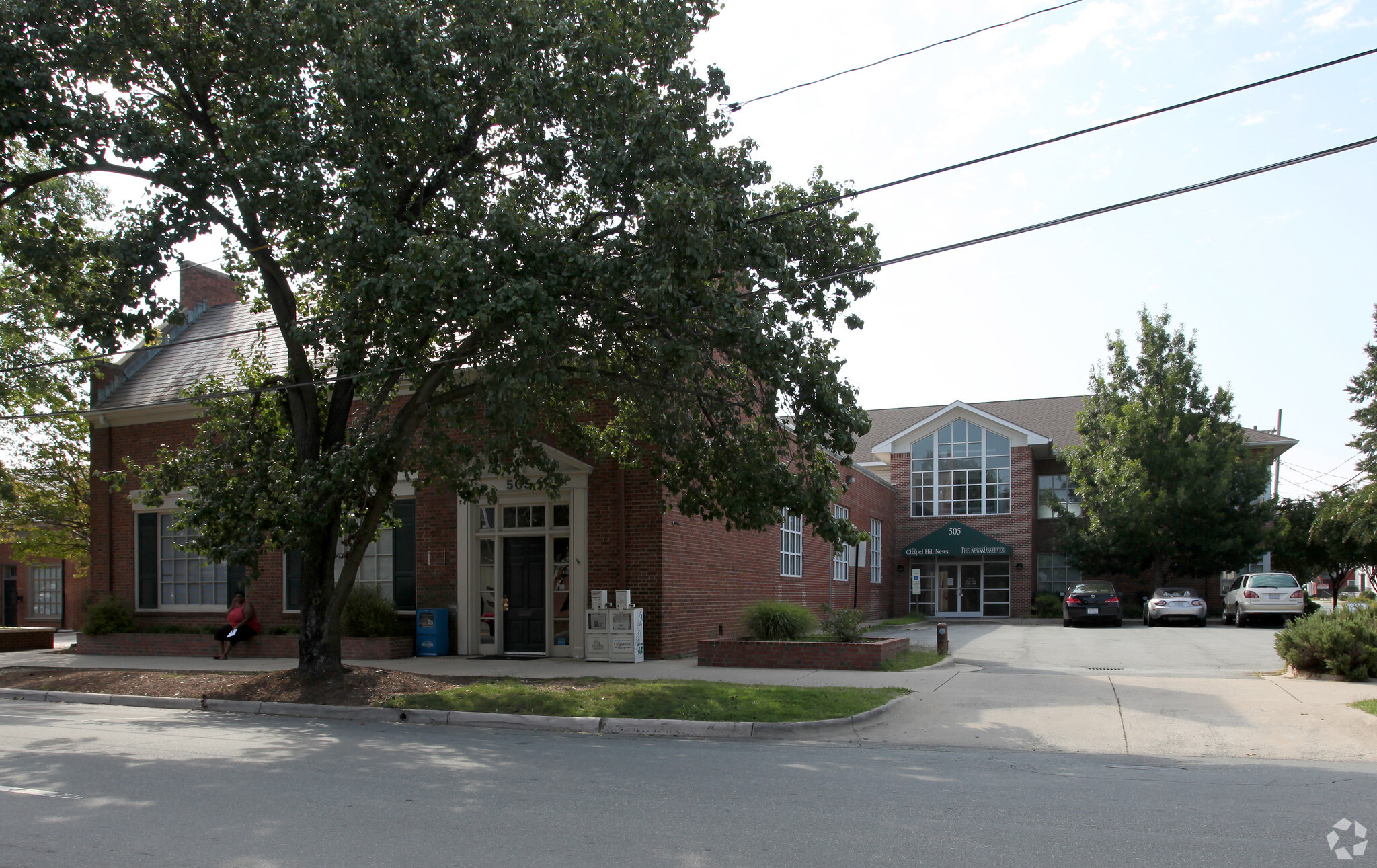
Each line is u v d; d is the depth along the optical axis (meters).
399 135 12.74
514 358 12.10
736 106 13.45
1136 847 6.03
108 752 9.84
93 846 6.11
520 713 12.14
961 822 6.69
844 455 15.19
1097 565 36.16
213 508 13.72
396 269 11.40
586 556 18.48
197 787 7.95
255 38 13.16
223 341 25.28
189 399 15.28
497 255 11.41
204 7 13.33
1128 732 10.65
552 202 13.67
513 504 19.39
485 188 13.04
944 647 18.77
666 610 18.14
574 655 18.31
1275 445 38.47
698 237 11.13
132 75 13.59
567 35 12.23
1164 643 22.53
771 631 17.62
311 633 14.50
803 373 12.88
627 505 18.39
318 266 13.38
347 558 14.66
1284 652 14.52
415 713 12.48
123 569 23.64
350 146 12.59
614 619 17.59
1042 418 43.72
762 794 7.67
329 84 12.00
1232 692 12.76
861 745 10.41
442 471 15.13
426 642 19.12
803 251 13.80
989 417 39.34
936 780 8.31
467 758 9.45
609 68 12.68
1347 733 10.30
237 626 20.05
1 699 16.02
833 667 16.11
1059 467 40.78
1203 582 37.25
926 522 40.16
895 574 40.09
